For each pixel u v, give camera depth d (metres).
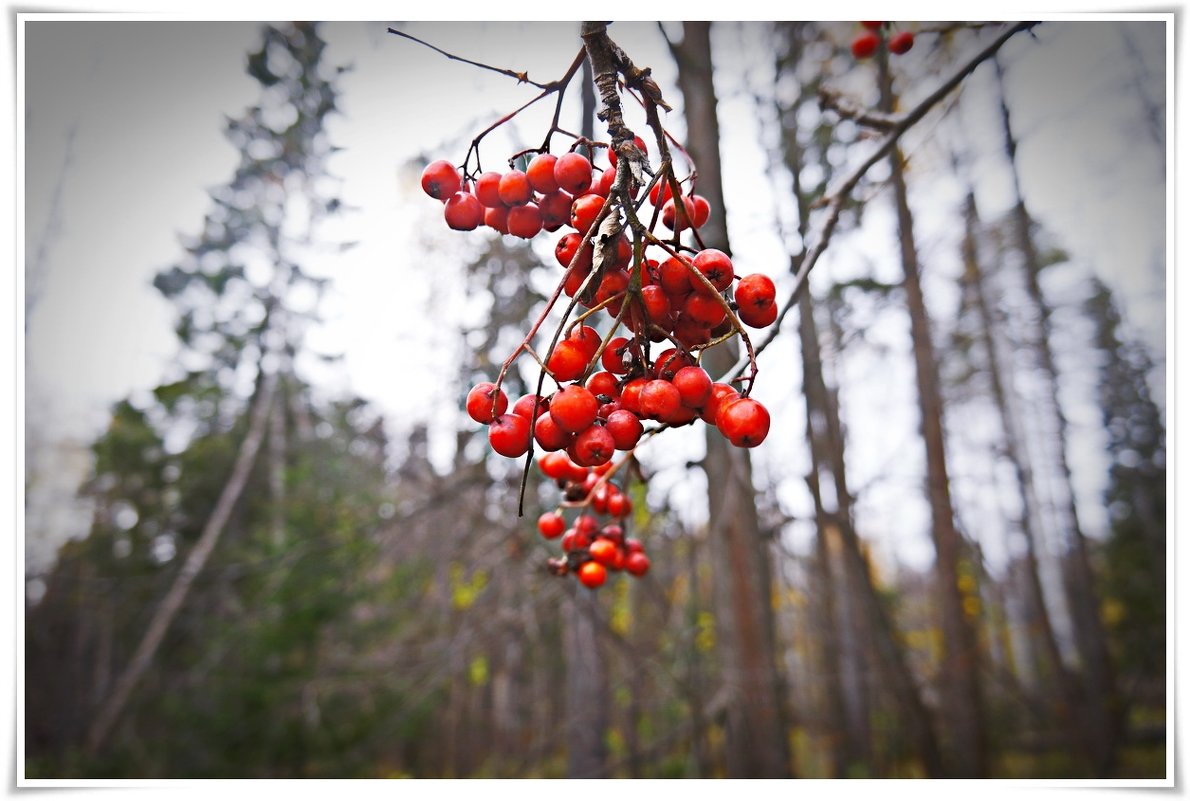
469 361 6.16
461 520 7.26
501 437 1.11
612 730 8.19
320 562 7.21
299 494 8.71
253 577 8.60
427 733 11.05
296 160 7.78
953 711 7.94
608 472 2.02
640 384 1.08
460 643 6.18
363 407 8.71
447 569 7.54
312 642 7.89
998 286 9.80
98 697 8.17
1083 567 11.48
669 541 6.63
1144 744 10.10
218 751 7.66
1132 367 10.65
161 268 10.66
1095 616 11.02
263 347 11.10
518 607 6.21
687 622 6.38
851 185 1.98
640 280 1.02
